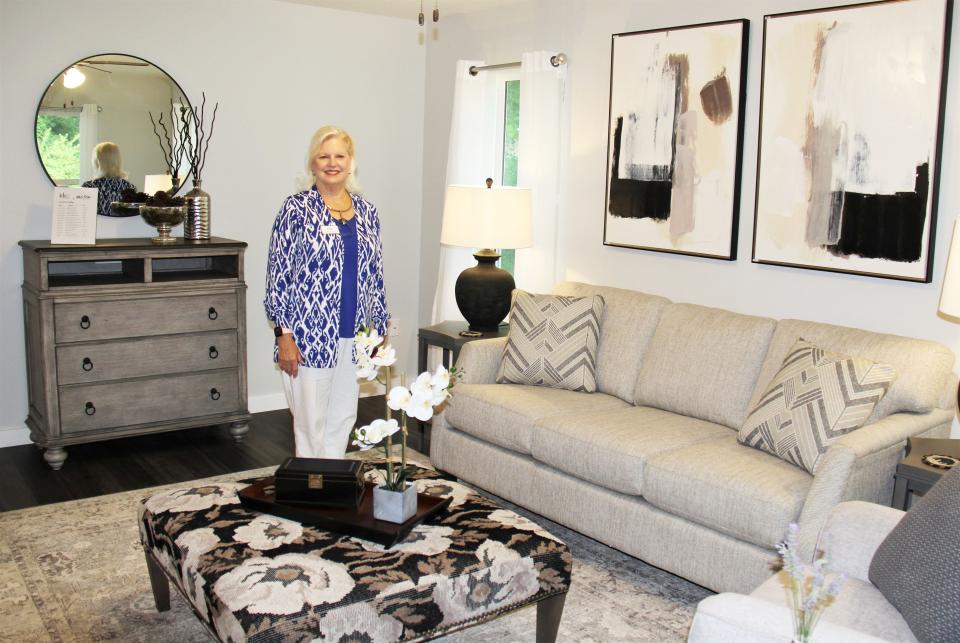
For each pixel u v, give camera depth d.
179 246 4.07
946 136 2.93
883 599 1.91
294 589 1.96
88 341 3.90
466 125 4.79
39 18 4.05
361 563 2.10
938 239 2.98
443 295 4.88
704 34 3.61
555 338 3.64
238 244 4.25
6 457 4.06
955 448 2.55
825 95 3.22
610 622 2.66
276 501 2.36
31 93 4.08
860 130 3.13
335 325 3.28
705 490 2.65
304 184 3.37
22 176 4.11
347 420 3.47
